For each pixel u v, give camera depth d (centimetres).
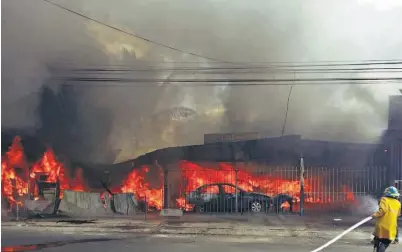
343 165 1820
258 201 1579
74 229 1113
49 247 854
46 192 1436
